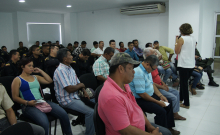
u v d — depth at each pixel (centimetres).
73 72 229
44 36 868
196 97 373
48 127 187
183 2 527
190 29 287
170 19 554
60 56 216
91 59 480
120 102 104
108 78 112
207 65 441
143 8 609
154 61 199
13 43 840
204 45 567
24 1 575
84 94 226
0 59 474
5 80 206
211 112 299
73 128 251
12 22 825
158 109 199
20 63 203
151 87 217
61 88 216
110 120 104
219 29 545
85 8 725
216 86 446
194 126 254
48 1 580
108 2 611
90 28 822
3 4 620
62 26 896
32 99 204
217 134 233
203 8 550
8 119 175
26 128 125
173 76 452
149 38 668
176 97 254
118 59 110
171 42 561
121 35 733
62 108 207
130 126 105
